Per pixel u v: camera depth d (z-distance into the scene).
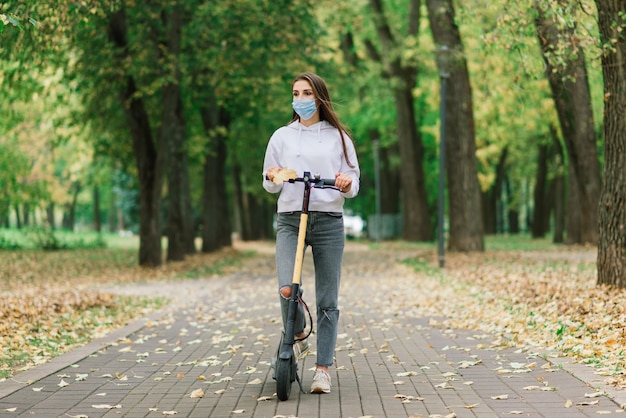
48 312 10.02
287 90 22.48
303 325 5.63
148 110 22.83
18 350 7.41
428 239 37.12
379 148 44.25
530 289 11.77
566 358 6.61
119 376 6.27
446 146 22.77
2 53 13.23
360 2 28.33
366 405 5.10
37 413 4.97
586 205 23.42
